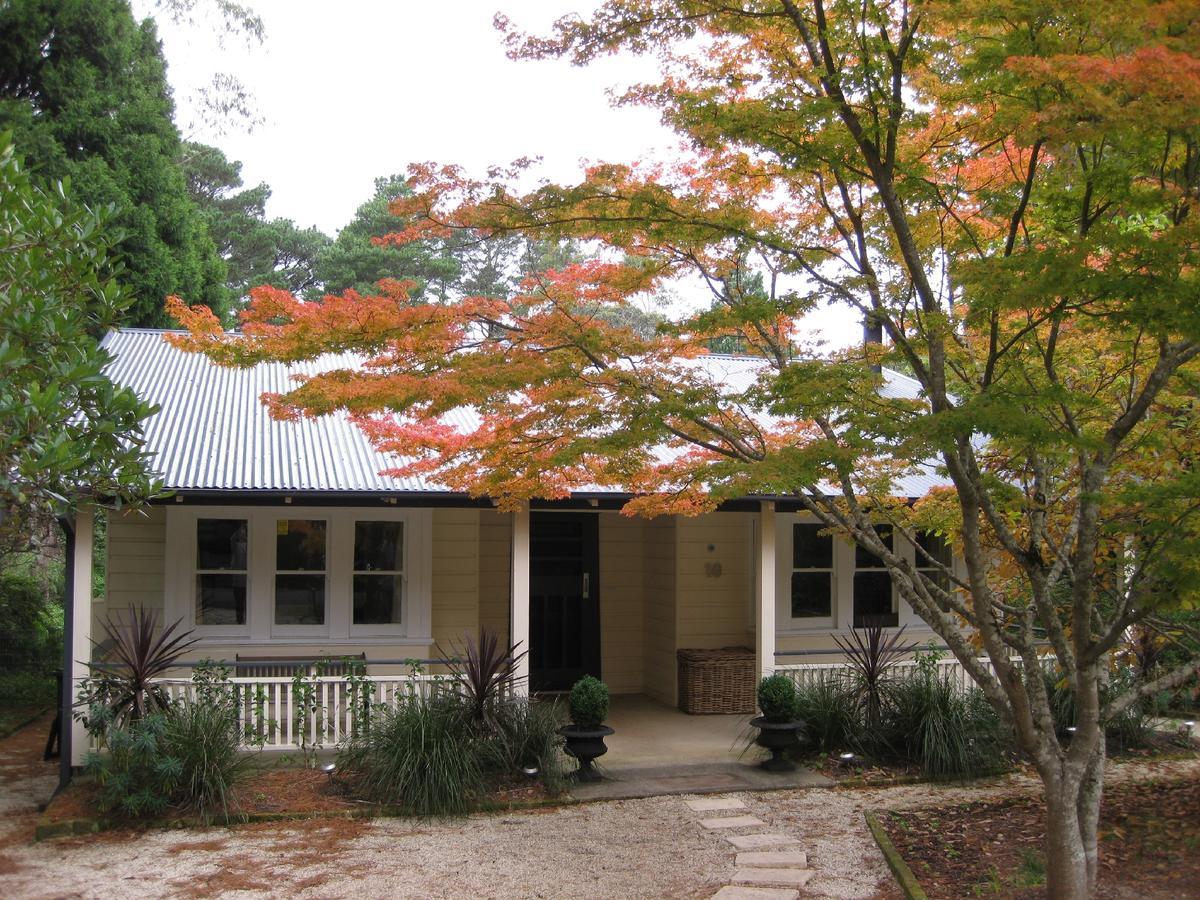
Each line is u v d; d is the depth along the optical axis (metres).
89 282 7.11
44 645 15.50
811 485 6.26
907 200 6.57
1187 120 4.79
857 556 13.82
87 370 6.35
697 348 8.13
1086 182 5.81
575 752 9.66
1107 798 9.10
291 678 9.95
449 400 6.49
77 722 9.26
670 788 9.50
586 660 14.33
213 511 11.41
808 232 7.36
